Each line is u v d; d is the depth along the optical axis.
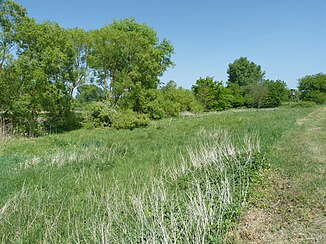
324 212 4.26
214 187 5.09
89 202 5.10
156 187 5.51
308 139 10.18
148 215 4.19
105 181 6.14
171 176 6.29
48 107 17.81
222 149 8.05
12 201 5.11
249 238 3.71
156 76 25.69
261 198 4.94
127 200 5.07
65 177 6.73
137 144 11.49
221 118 21.67
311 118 18.84
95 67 22.66
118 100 23.27
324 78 46.50
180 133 14.12
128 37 23.55
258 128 12.80
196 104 33.75
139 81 23.64
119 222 4.14
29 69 15.73
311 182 5.45
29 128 15.95
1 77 15.02
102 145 11.51
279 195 5.01
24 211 4.64
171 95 31.05
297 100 48.75
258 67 76.44
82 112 21.98
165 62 34.56
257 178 5.85
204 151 7.87
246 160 6.77
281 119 17.44
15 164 8.29
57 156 8.68
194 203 4.29
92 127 19.70
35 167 7.75
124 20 30.28
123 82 22.42
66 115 20.05
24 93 15.86
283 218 4.20
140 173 6.76
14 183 6.34
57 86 18.20
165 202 4.64
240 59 76.56
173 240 3.52
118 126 19.19
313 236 3.67
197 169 6.68
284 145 9.16
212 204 4.28
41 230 4.06
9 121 15.79
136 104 23.80
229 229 3.93
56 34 18.17
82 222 4.32
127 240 3.66
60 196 5.42
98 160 8.51
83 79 21.39
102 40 22.91
